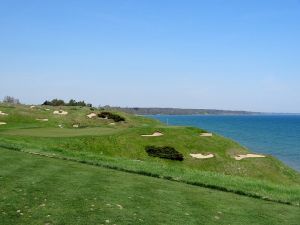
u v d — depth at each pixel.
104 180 16.59
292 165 63.25
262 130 160.38
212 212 13.17
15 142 27.81
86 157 23.78
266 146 93.25
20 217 10.95
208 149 40.12
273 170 37.78
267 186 19.19
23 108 66.31
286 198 16.86
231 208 14.05
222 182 19.00
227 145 42.06
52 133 39.78
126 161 23.70
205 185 18.30
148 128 42.69
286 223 12.80
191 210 13.12
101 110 76.75
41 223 10.59
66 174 17.22
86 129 45.59
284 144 98.38
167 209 12.85
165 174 19.94
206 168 36.81
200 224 11.65
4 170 17.11
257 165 38.00
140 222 11.23
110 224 10.86
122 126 64.94
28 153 23.61
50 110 69.62
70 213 11.52
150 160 36.81
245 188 18.14
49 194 13.42
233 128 174.88
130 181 17.05
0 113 59.47
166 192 15.47
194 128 44.88
